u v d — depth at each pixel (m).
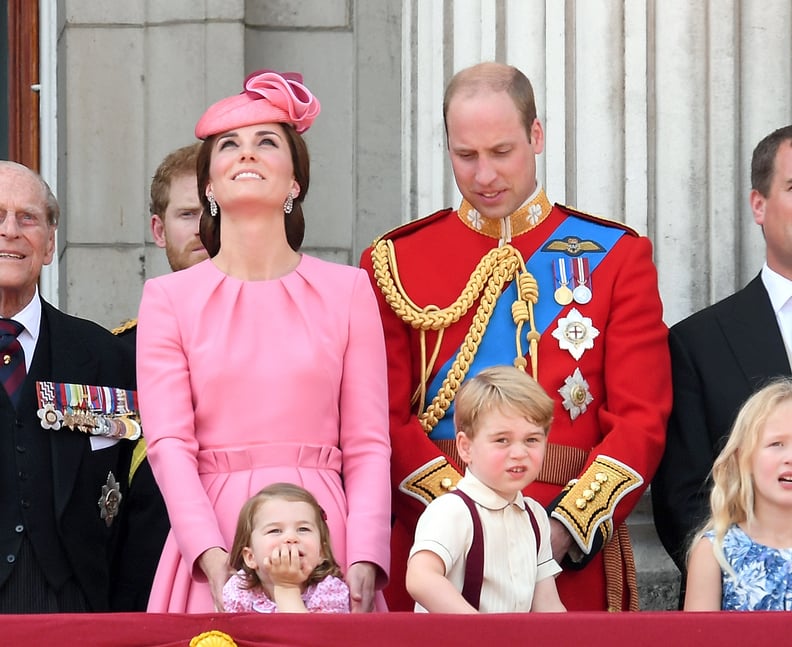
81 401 19.69
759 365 20.48
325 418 17.97
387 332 19.98
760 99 23.80
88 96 26.47
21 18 27.67
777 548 17.77
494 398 17.45
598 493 18.72
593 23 23.72
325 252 26.47
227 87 26.16
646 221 23.62
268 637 14.99
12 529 18.91
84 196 26.47
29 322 19.83
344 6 26.72
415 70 24.80
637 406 19.36
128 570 20.16
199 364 17.88
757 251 23.62
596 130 23.64
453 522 17.36
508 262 19.97
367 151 26.59
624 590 19.50
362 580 17.12
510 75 19.78
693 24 23.75
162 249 26.34
